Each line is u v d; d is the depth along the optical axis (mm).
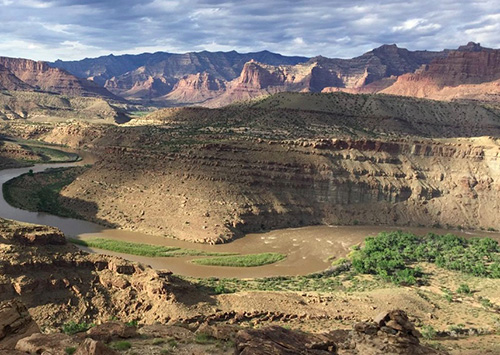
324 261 129875
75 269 82562
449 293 102062
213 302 81312
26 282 75312
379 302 88312
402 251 135250
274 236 150000
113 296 80188
